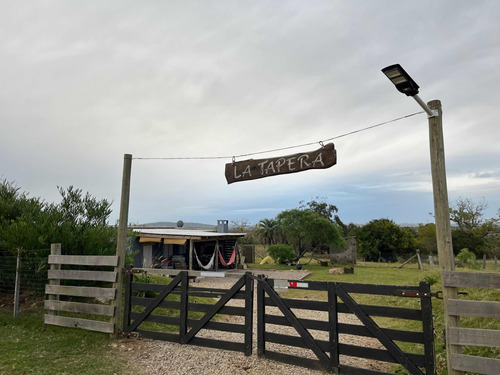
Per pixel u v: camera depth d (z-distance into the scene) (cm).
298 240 2997
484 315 390
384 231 3428
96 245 855
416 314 439
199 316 851
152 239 1806
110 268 855
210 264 2016
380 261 3400
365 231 3569
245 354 551
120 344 605
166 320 623
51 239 788
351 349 475
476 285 398
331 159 527
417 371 429
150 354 561
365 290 470
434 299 788
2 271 831
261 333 541
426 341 426
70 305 679
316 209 5150
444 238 425
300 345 510
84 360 530
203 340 586
